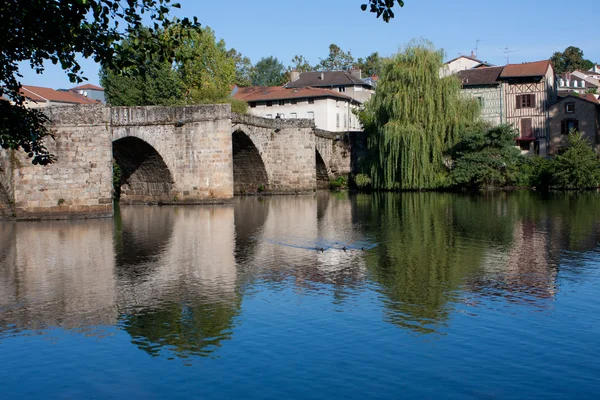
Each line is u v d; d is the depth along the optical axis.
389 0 11.55
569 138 61.31
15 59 12.79
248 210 42.25
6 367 13.12
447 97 59.16
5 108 13.27
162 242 27.75
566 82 113.31
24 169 35.06
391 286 19.30
